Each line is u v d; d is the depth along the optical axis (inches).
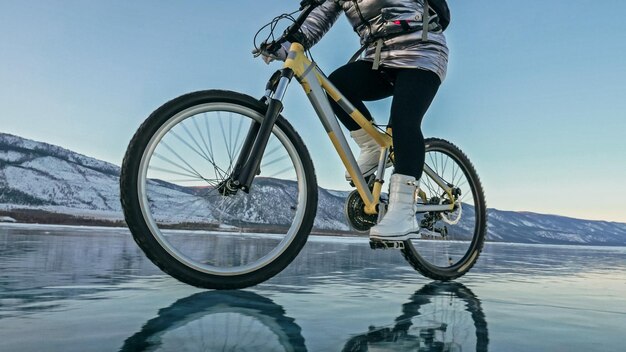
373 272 93.7
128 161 56.6
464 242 94.1
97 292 58.6
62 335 37.1
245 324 42.2
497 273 104.3
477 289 73.4
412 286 74.1
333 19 76.6
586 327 46.2
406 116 71.8
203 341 36.0
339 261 118.6
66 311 46.6
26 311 46.4
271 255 66.0
